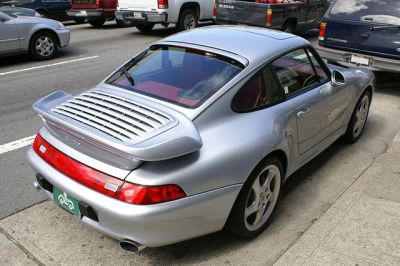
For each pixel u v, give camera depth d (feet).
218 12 40.55
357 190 13.84
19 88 25.67
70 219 12.26
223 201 9.88
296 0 40.70
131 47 39.06
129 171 9.05
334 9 25.09
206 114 10.18
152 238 9.09
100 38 44.21
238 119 10.69
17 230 11.76
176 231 9.30
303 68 13.55
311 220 12.44
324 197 13.71
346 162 16.08
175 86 11.10
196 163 9.39
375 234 11.39
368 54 23.80
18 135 18.40
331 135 15.31
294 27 40.93
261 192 11.21
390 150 17.11
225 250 11.04
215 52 11.81
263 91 11.53
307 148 13.52
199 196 9.39
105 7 50.78
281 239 11.53
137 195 8.81
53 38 34.12
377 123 20.21
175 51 12.38
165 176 8.96
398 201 13.05
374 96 24.40
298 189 14.20
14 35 31.58
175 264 10.53
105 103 10.57
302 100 12.76
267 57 11.87
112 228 9.20
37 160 10.68
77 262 10.57
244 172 10.16
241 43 12.28
